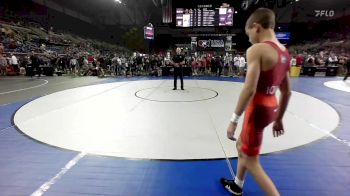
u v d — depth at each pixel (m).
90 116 6.29
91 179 3.23
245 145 2.27
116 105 7.57
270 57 1.97
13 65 18.22
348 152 4.06
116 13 43.81
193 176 3.29
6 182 3.16
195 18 19.48
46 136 4.83
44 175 3.33
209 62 19.11
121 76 17.55
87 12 41.81
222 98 8.68
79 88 11.36
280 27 32.03
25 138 4.73
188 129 5.22
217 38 29.52
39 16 30.61
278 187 3.02
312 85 12.38
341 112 6.72
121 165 3.60
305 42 34.91
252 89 1.96
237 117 2.06
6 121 5.91
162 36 37.19
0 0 25.56
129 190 2.98
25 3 28.56
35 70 17.45
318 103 7.90
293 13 34.25
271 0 26.02
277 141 4.53
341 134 4.92
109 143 4.45
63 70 19.39
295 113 6.59
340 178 3.24
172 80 14.58
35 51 21.73
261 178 2.25
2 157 3.89
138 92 10.02
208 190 2.96
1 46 18.30
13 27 24.23
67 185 3.09
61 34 32.12
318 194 2.88
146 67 19.64
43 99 8.70
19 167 3.56
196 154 3.97
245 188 3.00
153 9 38.53
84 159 3.80
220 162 3.69
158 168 3.51
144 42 37.12
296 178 3.24
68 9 36.88
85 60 19.09
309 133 4.98
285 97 2.37
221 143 4.44
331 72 17.58
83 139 4.65
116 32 44.12
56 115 6.41
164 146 4.30
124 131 5.11
